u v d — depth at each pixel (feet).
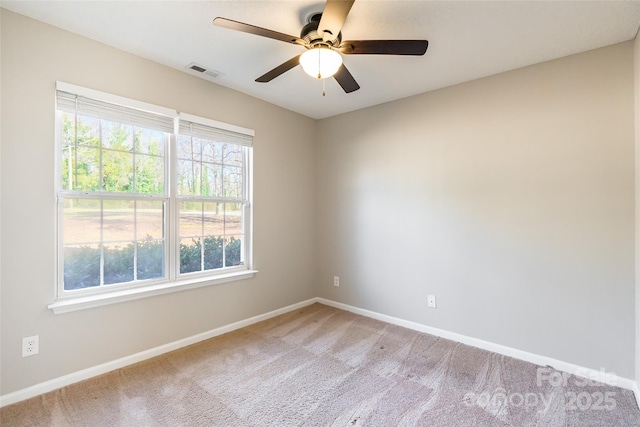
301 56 5.91
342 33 6.68
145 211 8.21
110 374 7.24
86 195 7.16
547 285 7.84
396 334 9.73
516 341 8.27
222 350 8.55
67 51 6.75
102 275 7.47
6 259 6.08
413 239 10.21
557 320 7.70
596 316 7.22
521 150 8.20
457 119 9.28
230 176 10.16
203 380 7.07
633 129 6.81
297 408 6.15
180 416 5.87
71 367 6.82
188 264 9.10
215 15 6.21
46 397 6.33
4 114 6.05
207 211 9.56
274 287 11.34
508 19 6.18
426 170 9.91
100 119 7.38
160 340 8.27
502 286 8.50
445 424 5.70
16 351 6.17
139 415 5.87
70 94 6.79
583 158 7.38
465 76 8.76
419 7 5.84
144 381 6.98
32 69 6.34
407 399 6.43
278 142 11.42
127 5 5.91
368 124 11.38
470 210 9.04
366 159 11.44
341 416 5.93
